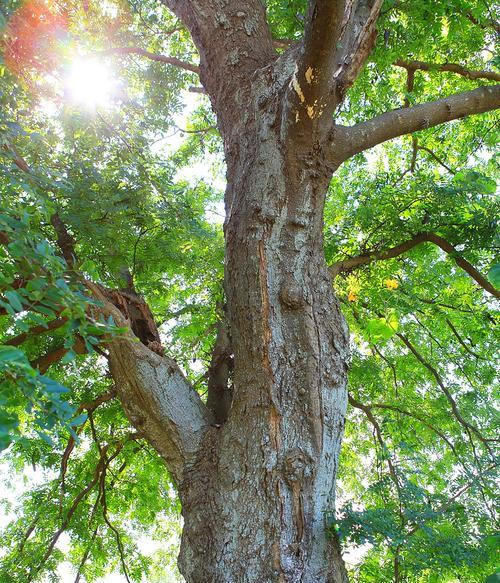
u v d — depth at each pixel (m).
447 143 9.80
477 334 8.46
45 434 1.91
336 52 3.82
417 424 8.72
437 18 6.43
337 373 4.16
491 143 9.30
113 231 6.12
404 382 9.34
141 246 7.09
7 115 4.62
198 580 3.77
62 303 2.26
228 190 4.77
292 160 4.35
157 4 8.59
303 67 3.88
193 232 7.17
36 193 3.76
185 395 4.44
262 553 3.66
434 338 8.90
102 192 6.16
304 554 3.67
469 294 8.26
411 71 7.88
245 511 3.79
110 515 8.66
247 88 4.93
